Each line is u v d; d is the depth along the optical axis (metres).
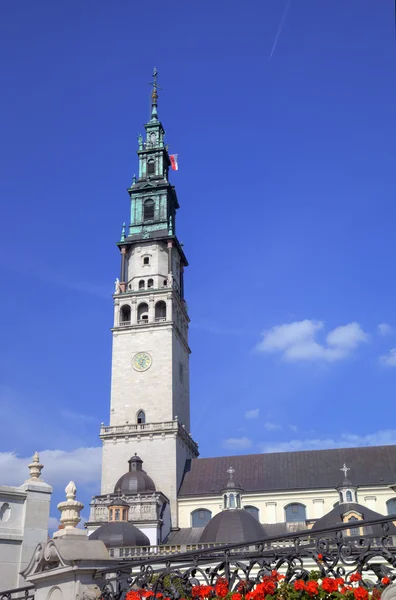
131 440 96.56
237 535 74.12
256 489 91.88
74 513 16.78
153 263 111.00
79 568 14.91
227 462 98.81
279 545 74.38
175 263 115.88
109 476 94.94
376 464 92.75
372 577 32.12
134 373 102.12
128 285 111.38
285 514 89.88
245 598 12.87
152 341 103.62
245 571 13.74
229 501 82.06
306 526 82.19
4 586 23.58
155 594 14.10
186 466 99.44
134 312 106.88
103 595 14.81
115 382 102.31
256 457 99.00
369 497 88.62
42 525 25.34
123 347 104.50
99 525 84.75
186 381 111.81
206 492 92.69
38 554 16.38
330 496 89.50
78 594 14.62
